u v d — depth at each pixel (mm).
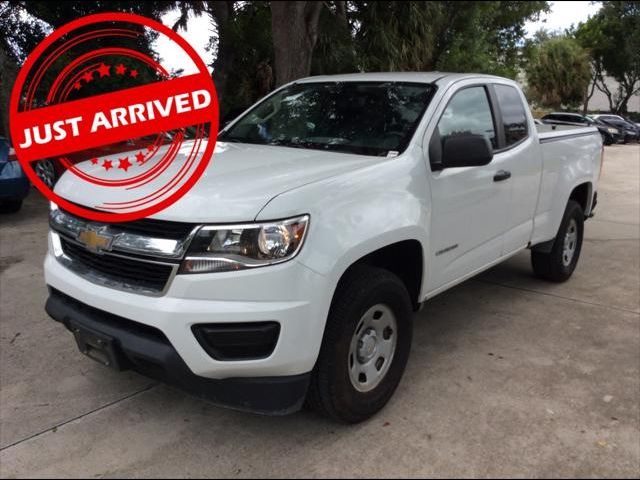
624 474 2789
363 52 13594
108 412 3242
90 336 2869
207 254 2576
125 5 11398
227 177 2906
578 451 2955
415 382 3631
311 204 2707
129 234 2746
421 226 3316
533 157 4672
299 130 3998
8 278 5410
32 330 4293
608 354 4090
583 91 40125
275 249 2582
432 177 3473
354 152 3547
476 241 4062
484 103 4238
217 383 2693
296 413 3262
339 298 2893
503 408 3344
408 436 3055
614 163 19297
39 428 3080
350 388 2984
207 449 2930
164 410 3275
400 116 3674
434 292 3711
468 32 15766
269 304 2582
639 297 5328
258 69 13898
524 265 6348
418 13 13922
